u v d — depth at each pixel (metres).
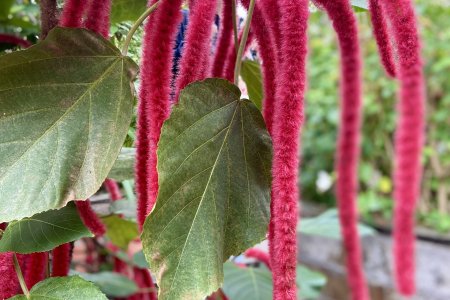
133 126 0.48
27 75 0.34
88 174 0.35
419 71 0.29
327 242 2.21
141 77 0.36
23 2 0.75
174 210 0.33
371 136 2.27
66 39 0.35
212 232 0.35
